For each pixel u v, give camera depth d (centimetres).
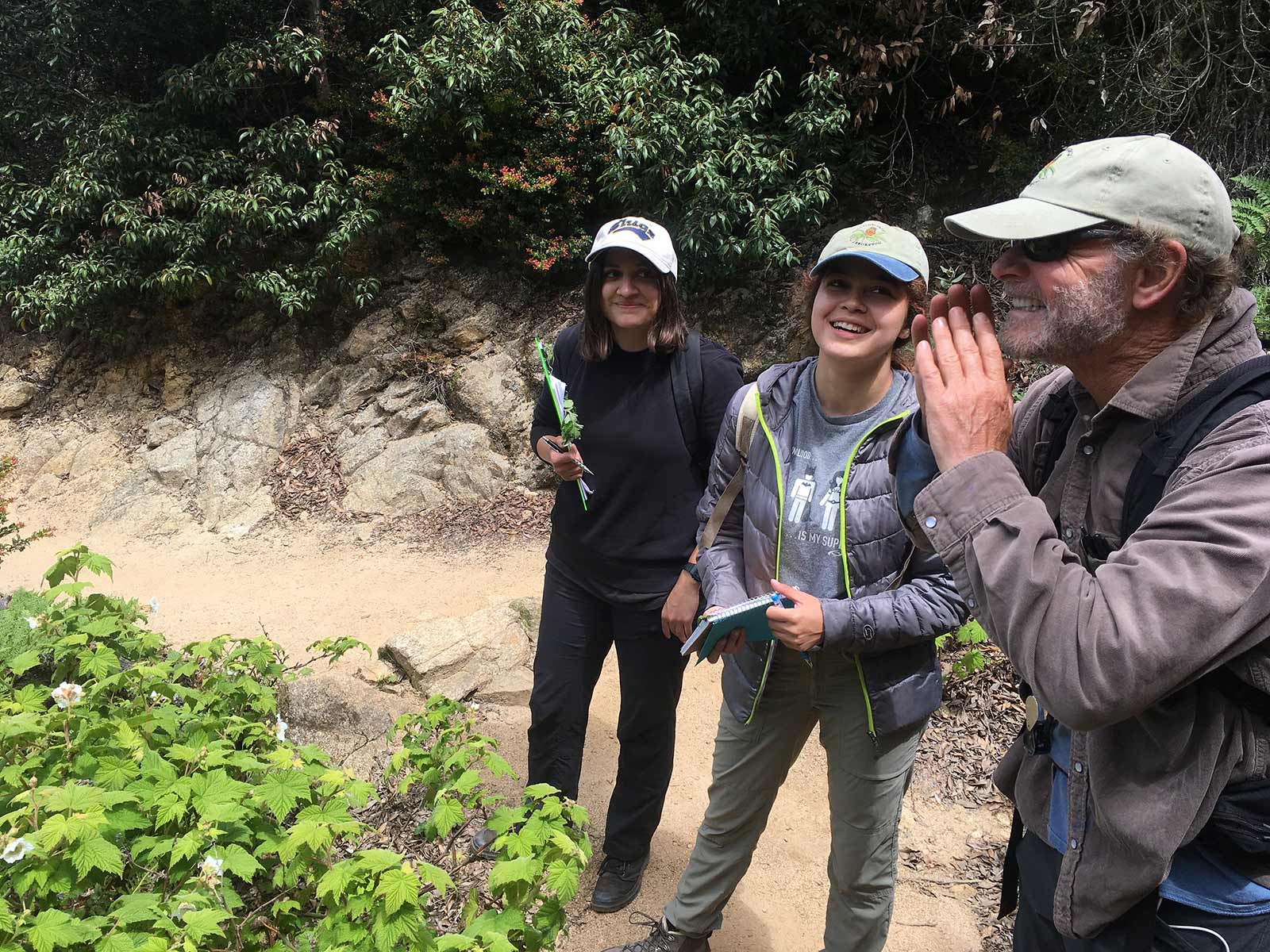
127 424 734
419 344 697
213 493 647
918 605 162
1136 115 553
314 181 740
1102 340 104
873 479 168
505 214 675
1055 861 121
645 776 238
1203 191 98
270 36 777
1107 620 92
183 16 797
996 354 110
